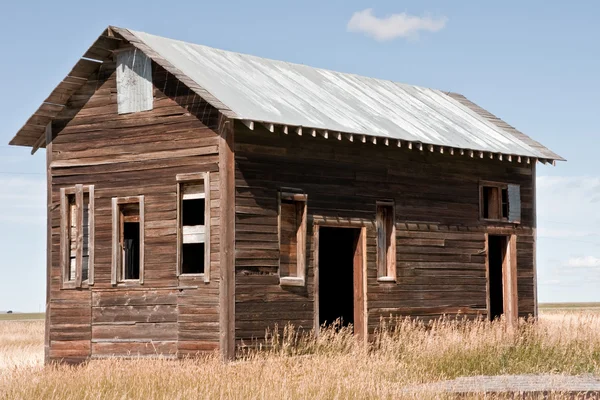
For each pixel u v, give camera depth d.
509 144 30.30
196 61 25.42
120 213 24.80
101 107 25.31
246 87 25.02
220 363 21.59
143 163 24.36
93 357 24.72
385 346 25.08
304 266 24.31
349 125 24.97
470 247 29.09
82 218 25.41
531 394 17.62
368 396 17.12
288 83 27.33
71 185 25.58
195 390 16.84
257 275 23.27
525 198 31.11
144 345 23.86
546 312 81.12
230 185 22.86
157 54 24.02
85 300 25.03
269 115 23.02
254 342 23.02
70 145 25.73
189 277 23.28
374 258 26.30
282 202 24.22
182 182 23.72
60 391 17.45
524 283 30.75
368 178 26.30
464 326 27.77
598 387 19.03
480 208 29.58
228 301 22.61
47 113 25.91
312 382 17.98
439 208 28.28
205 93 22.75
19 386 18.12
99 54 24.97
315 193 24.83
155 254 23.92
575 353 23.81
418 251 27.52
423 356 23.12
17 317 141.62
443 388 18.31
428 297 27.67
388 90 31.56
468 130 30.19
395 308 26.69
